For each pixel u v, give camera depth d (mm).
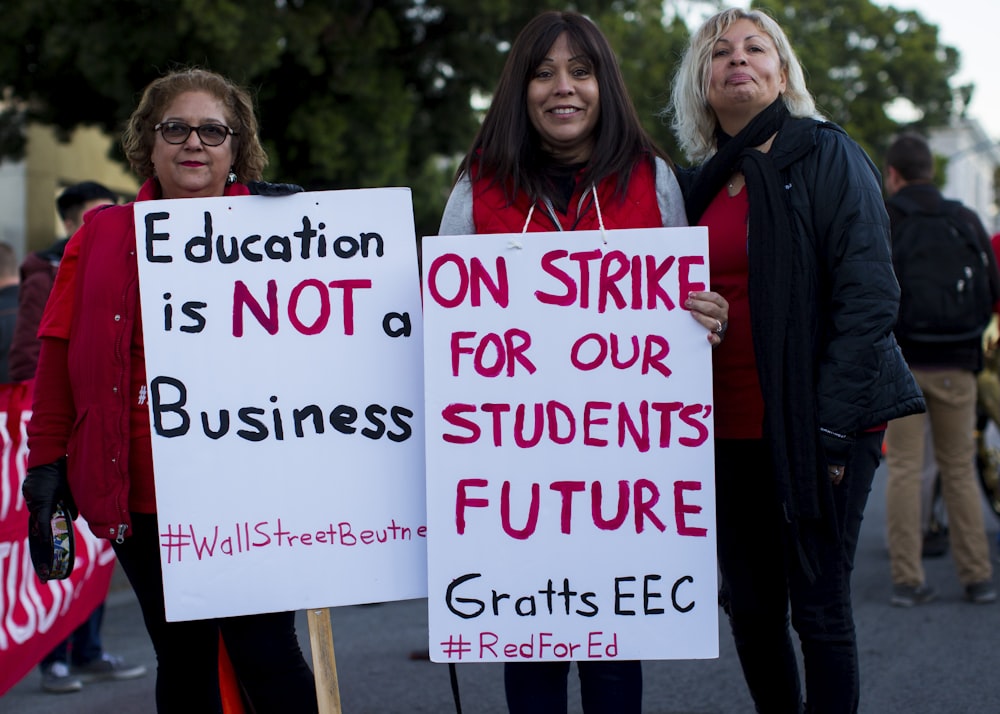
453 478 2725
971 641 4691
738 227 2959
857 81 30797
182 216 2787
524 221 2854
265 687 2857
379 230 2826
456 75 13742
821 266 2818
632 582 2717
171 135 2834
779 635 3137
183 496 2760
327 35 11797
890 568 6195
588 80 2838
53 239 16234
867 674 4309
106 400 2721
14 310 5859
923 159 5414
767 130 2936
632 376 2711
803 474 2713
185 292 2781
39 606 4176
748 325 2941
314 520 2803
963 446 5375
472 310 2725
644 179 2877
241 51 10547
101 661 4820
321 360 2814
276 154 12211
